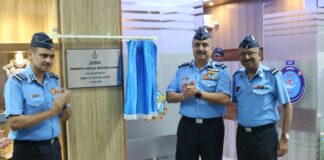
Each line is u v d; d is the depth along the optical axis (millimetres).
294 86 3838
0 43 3176
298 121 3840
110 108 2840
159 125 3391
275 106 2955
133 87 2777
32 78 2281
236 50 6680
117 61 2836
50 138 2336
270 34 4168
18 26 3373
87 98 2750
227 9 6844
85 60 2721
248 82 2961
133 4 3170
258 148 2881
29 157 2268
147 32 3242
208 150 2822
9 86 2217
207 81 2869
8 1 3326
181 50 3414
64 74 2672
